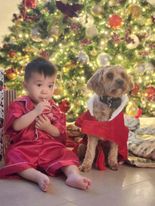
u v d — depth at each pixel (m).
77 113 2.93
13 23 2.99
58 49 2.89
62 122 2.00
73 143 2.41
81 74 2.91
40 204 1.48
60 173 1.84
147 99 3.12
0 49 2.80
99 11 2.94
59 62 2.87
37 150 1.83
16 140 1.89
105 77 1.92
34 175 1.69
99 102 1.95
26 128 1.88
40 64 1.91
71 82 2.91
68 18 2.89
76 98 2.93
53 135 1.94
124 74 1.95
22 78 2.79
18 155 1.79
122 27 3.00
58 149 1.88
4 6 3.12
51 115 1.95
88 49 2.94
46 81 1.91
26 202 1.50
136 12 3.02
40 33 2.86
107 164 2.02
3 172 1.77
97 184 1.72
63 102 2.87
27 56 2.81
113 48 2.99
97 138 1.95
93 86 1.97
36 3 2.84
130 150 2.13
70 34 2.90
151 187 1.70
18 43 2.81
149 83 3.13
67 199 1.53
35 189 1.64
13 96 2.09
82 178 1.66
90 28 2.92
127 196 1.58
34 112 1.83
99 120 1.94
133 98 3.07
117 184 1.73
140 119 2.91
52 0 2.86
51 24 2.86
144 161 2.06
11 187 1.66
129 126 2.55
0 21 3.12
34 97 1.92
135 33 3.04
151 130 2.54
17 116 1.84
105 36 2.97
